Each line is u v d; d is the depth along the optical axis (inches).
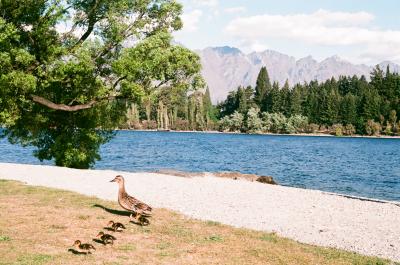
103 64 1209.4
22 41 1160.2
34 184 908.6
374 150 3944.4
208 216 665.6
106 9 1208.8
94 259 414.3
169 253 448.1
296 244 524.4
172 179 1125.7
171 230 546.9
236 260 439.5
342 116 6934.1
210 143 4653.1
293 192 1002.1
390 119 6638.8
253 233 565.0
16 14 1098.1
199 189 964.6
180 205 745.6
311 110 7160.4
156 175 1203.2
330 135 6860.2
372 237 594.2
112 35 1187.3
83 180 1009.5
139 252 445.7
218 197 866.1
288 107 7135.8
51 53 1136.2
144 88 1159.0
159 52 1107.9
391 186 1626.5
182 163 2417.6
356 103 6998.0
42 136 1402.6
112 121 1406.3
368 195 1389.0
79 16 1212.5
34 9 1126.4
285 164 2486.5
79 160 1355.8
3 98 1106.7
